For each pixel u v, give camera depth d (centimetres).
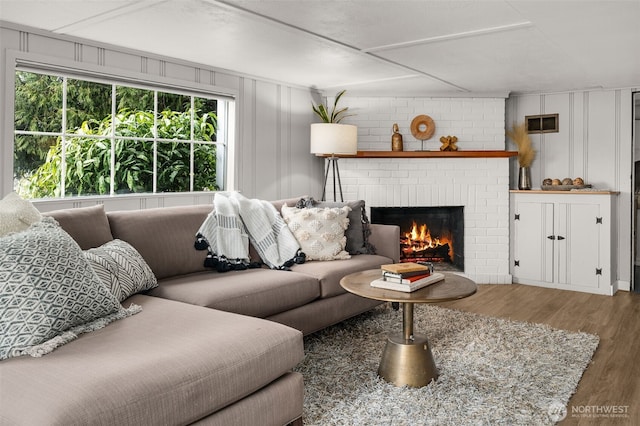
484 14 295
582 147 555
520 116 591
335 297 350
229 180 474
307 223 388
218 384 174
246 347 191
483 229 565
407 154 546
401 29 326
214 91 448
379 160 561
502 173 562
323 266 357
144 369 163
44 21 316
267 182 502
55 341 182
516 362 300
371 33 335
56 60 342
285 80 500
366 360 303
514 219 565
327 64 430
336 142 479
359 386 264
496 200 563
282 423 202
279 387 201
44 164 406
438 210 585
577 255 525
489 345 331
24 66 328
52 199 357
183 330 202
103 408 143
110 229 302
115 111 419
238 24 319
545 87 536
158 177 457
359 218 418
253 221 376
